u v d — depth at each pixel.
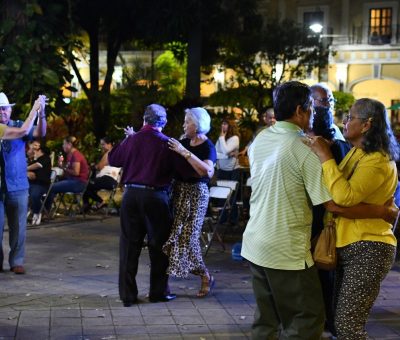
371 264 3.68
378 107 3.77
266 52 24.64
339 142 4.41
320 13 34.81
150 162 5.51
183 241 5.73
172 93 19.38
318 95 4.82
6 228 9.62
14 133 6.07
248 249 3.72
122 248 5.68
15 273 6.79
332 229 3.74
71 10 12.56
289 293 3.60
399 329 5.17
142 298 5.93
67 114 12.45
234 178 10.17
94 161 14.76
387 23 33.75
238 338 4.89
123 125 18.97
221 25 18.83
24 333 4.84
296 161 3.54
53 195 10.74
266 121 7.81
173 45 20.95
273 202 3.59
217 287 6.42
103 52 34.56
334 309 4.06
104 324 5.13
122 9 18.28
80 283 6.45
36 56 10.89
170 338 4.85
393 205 3.80
